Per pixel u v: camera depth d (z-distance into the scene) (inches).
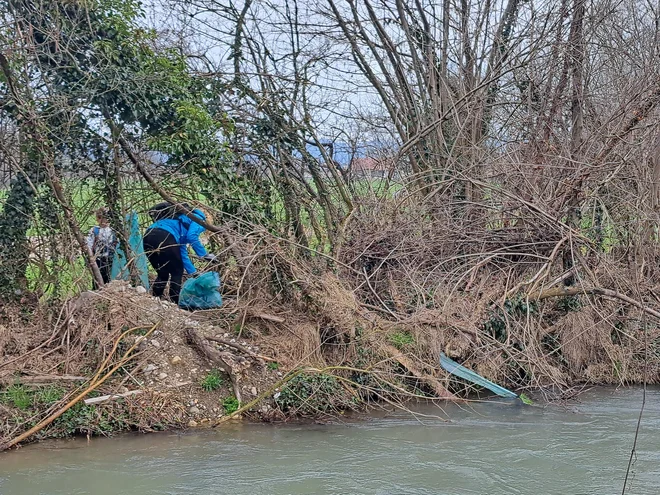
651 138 425.4
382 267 416.8
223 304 378.0
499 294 396.2
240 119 455.8
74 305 335.6
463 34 511.5
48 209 369.1
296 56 485.7
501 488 245.0
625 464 267.9
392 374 351.9
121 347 323.9
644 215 401.7
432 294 392.8
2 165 362.9
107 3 379.6
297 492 239.9
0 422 279.3
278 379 335.0
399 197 449.4
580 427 314.5
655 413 337.7
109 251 392.2
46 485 241.6
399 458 273.9
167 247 385.1
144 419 300.5
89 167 395.5
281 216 456.4
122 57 387.9
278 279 371.6
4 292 356.5
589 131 449.4
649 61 431.8
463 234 417.1
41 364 311.9
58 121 372.8
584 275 402.6
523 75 487.2
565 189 409.1
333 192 486.9
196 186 411.2
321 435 301.1
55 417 283.7
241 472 257.0
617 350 401.1
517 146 462.9
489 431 309.0
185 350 335.9
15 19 346.6
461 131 464.4
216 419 312.8
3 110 352.5
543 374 379.6
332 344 361.1
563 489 243.9
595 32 467.5
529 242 414.0
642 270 408.5
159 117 398.6
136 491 238.2
